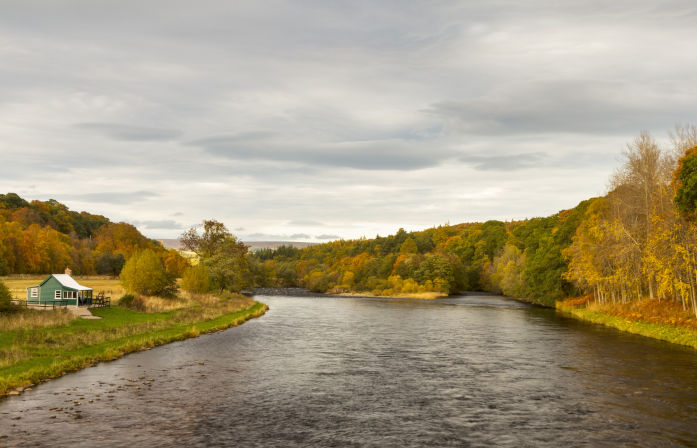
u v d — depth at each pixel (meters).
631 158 57.16
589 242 66.69
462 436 19.08
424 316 72.81
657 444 18.14
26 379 25.95
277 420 20.91
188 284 84.12
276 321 63.28
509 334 49.88
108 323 46.69
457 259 162.38
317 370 31.39
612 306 64.75
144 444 17.70
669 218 46.41
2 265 117.38
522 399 24.42
